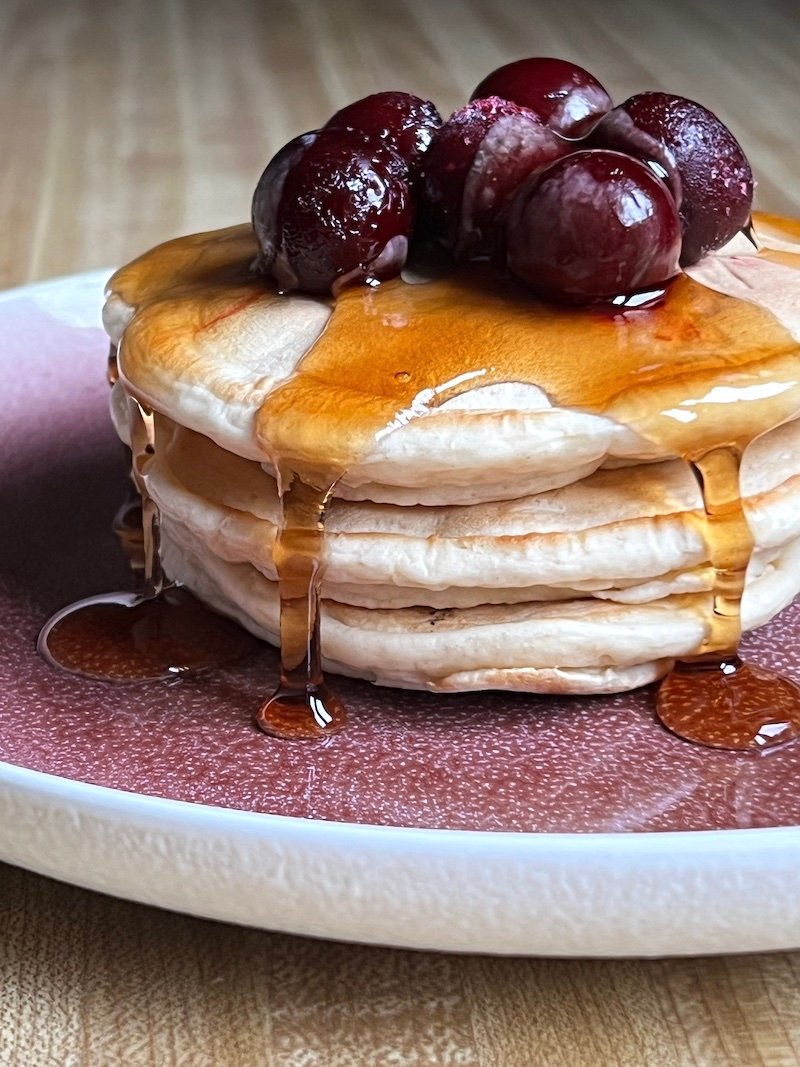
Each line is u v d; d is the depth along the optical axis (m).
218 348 0.29
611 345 0.28
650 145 0.30
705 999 0.27
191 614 0.32
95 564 0.34
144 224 0.58
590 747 0.28
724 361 0.28
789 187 0.54
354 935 0.26
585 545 0.28
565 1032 0.26
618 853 0.25
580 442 0.28
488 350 0.28
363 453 0.28
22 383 0.39
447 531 0.29
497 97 0.30
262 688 0.30
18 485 0.36
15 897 0.29
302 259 0.30
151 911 0.28
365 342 0.29
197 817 0.25
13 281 0.52
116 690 0.30
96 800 0.26
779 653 0.30
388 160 0.30
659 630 0.29
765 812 0.27
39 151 0.69
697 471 0.28
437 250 0.31
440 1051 0.26
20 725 0.29
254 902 0.26
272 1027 0.26
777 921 0.25
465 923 0.25
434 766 0.28
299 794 0.28
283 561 0.29
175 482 0.31
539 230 0.28
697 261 0.31
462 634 0.29
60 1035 0.26
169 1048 0.26
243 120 0.72
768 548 0.30
